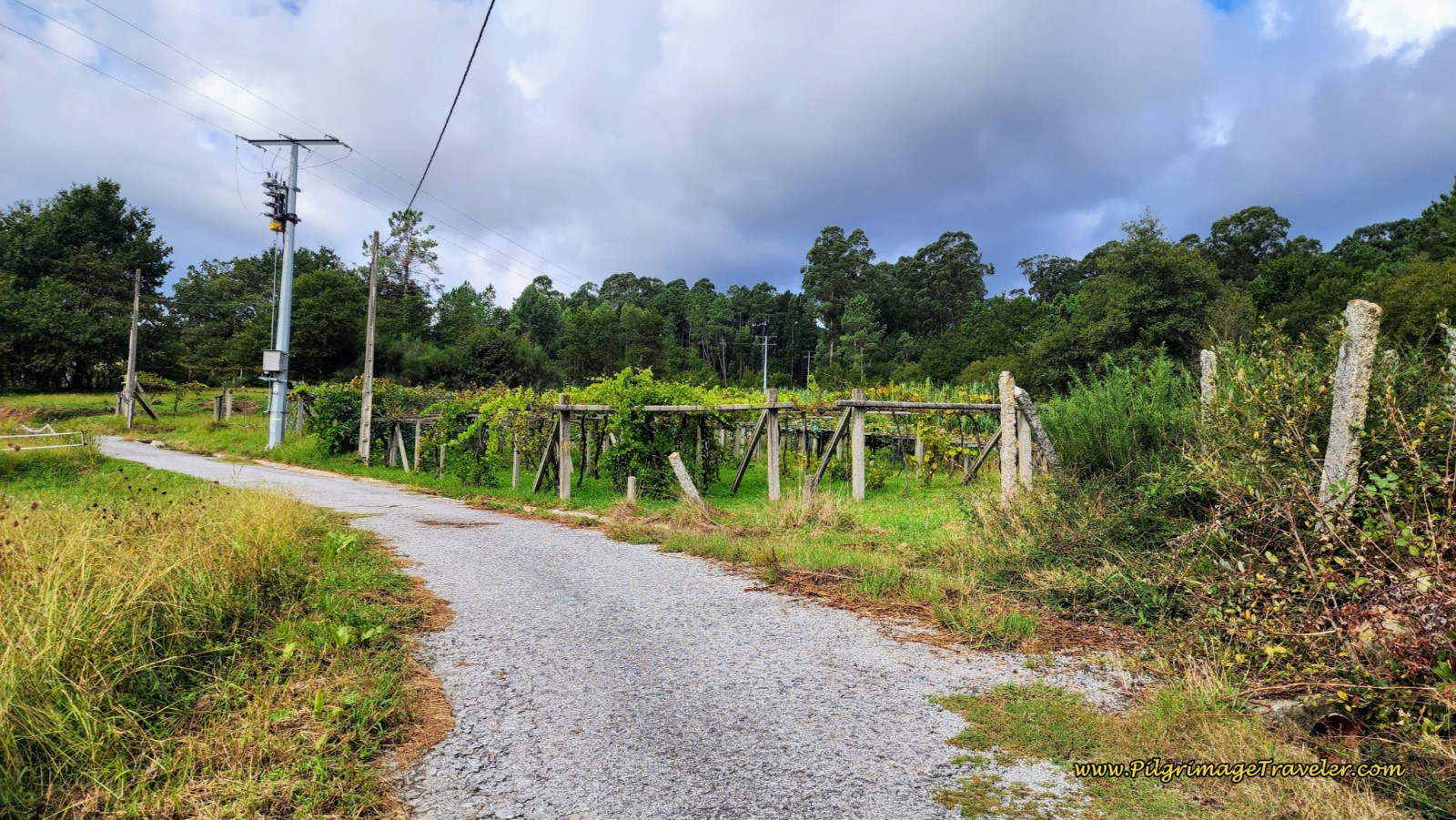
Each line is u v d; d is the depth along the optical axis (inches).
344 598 210.1
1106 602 208.8
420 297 2461.9
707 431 561.3
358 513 422.0
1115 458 339.9
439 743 131.3
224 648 162.2
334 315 1984.5
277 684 146.4
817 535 340.5
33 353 1749.5
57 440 784.9
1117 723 135.3
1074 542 243.1
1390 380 183.6
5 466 553.0
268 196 929.5
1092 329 1119.0
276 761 119.4
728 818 105.7
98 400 1572.3
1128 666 165.8
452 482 610.5
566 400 527.8
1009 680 161.8
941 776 118.2
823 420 610.9
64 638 134.3
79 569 170.2
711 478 572.1
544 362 2212.1
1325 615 149.3
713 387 941.2
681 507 415.5
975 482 517.7
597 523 404.2
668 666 171.8
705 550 308.7
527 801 111.1
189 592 183.3
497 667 170.6
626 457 520.7
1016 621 195.0
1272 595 164.7
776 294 4495.6
